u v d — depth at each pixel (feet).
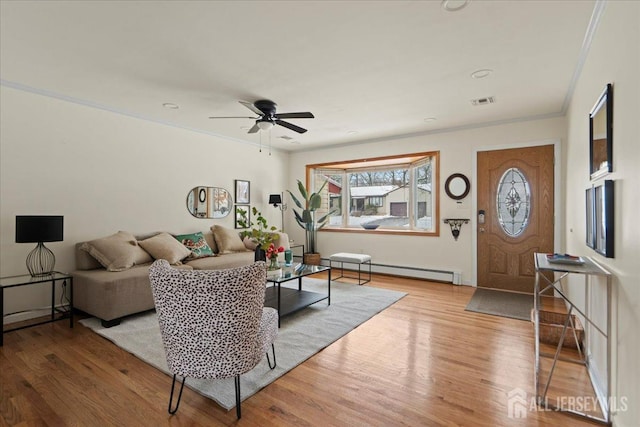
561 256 7.57
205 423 5.85
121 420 5.92
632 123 4.92
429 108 13.30
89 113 12.79
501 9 6.73
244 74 9.96
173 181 15.88
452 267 16.67
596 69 7.39
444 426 5.76
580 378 7.42
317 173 22.36
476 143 15.89
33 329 10.34
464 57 8.87
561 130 13.94
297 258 22.81
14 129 10.90
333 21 7.18
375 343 9.34
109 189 13.42
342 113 13.92
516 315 11.72
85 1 6.42
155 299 5.84
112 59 8.97
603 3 6.47
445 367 7.91
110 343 9.29
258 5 6.58
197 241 15.69
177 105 12.91
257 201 20.62
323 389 6.95
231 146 18.88
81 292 11.32
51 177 11.76
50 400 6.52
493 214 15.56
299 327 10.52
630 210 5.04
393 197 20.27
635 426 4.77
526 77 10.18
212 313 5.57
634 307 4.85
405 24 7.29
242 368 5.93
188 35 7.74
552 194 14.23
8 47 8.29
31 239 9.86
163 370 7.70
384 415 6.07
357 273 19.31
